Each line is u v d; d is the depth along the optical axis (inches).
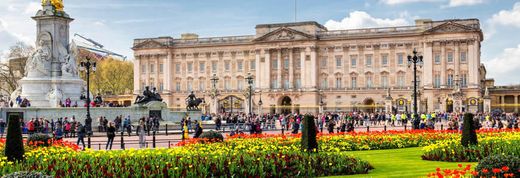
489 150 1318.9
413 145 1807.3
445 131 2071.9
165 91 7199.8
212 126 3358.8
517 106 6328.7
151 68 7293.3
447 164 1285.7
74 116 2716.5
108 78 7815.0
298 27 6727.4
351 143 1716.3
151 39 7268.7
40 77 3078.2
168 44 7214.6
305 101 6628.9
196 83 7140.8
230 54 7022.6
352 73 6560.0
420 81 6279.5
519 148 1306.6
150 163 1075.9
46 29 3122.5
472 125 1405.0
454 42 6102.4
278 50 6771.7
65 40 3181.6
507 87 6402.6
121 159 1125.7
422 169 1205.7
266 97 6781.5
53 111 2874.0
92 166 1041.5
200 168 1051.9
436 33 6151.6
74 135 2539.4
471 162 1304.1
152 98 3289.9
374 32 6471.5
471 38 6033.5
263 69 6825.8
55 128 2657.5
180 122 3157.0
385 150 1696.6
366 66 6505.9
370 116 4458.7
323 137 1724.9
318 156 1200.8
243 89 6919.3
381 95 6412.4
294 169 1117.1
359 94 6505.9
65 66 3122.5
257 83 6850.4
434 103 6146.7
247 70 6929.1
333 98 6614.2
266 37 6801.2
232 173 1061.8
